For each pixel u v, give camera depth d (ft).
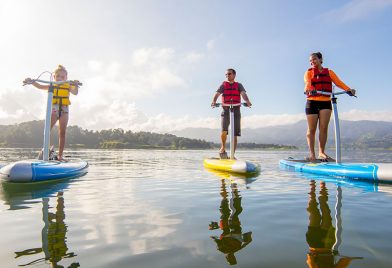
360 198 12.61
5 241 7.42
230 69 28.12
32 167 17.31
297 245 7.04
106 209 10.78
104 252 6.68
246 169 22.30
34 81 20.27
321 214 9.93
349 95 21.35
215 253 6.60
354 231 8.05
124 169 27.02
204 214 10.04
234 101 28.22
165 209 10.78
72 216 9.80
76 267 5.90
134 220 9.30
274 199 12.52
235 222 9.05
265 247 6.93
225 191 14.61
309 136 25.61
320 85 24.07
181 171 25.03
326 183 17.29
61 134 24.03
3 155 51.98
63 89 23.68
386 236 7.62
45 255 6.53
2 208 10.96
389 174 17.04
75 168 21.68
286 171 24.59
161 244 7.18
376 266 5.84
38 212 10.37
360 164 19.51
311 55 23.94
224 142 30.35
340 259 6.21
